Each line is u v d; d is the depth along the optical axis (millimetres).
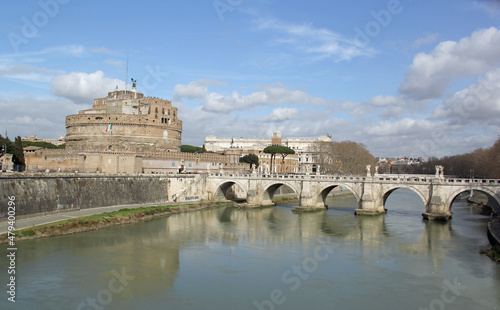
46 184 85312
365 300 47875
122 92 184375
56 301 46031
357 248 71375
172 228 87750
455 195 101875
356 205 141750
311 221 100562
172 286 51500
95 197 99062
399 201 160000
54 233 74000
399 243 75312
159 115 171625
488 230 80500
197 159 162250
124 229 84125
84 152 125750
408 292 50375
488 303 47156
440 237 80625
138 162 133500
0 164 127000
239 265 60656
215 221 99188
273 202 137000
